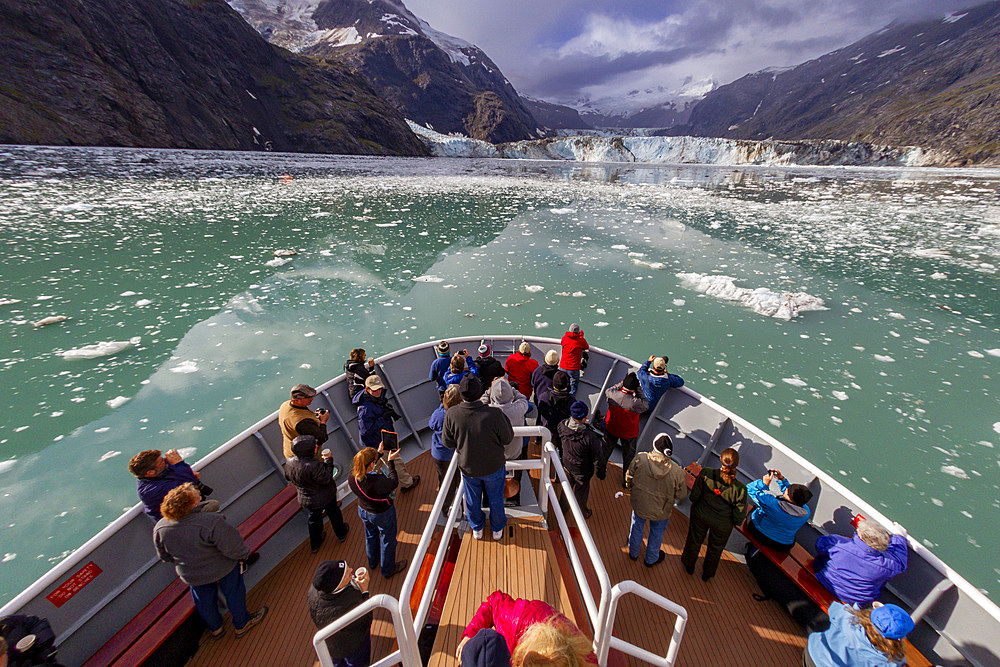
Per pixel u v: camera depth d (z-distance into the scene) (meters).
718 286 15.16
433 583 2.43
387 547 3.60
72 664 2.89
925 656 3.02
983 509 6.48
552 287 15.55
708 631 3.43
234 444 4.30
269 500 4.38
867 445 7.74
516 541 3.11
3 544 5.86
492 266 17.98
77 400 8.76
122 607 3.21
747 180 66.25
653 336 11.78
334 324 12.23
